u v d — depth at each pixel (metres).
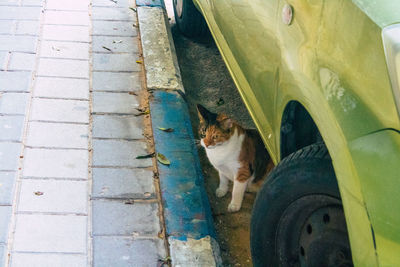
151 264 3.03
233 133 3.36
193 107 4.66
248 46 3.11
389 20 1.83
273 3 2.69
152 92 4.52
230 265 3.22
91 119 4.12
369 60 1.84
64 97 4.32
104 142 3.91
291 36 2.44
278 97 2.58
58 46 4.98
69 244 3.07
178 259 3.05
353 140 1.86
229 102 4.77
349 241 2.03
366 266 1.80
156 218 3.33
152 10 5.82
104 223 3.24
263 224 2.57
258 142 3.60
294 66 2.35
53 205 3.31
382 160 1.74
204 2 4.39
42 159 3.66
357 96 1.88
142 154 3.86
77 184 3.50
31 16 5.36
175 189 3.54
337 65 2.01
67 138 3.89
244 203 3.70
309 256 2.34
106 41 5.20
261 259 2.67
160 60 4.97
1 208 3.23
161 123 4.16
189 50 5.55
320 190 2.24
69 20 5.44
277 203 2.46
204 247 3.15
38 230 3.13
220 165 3.53
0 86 4.32
